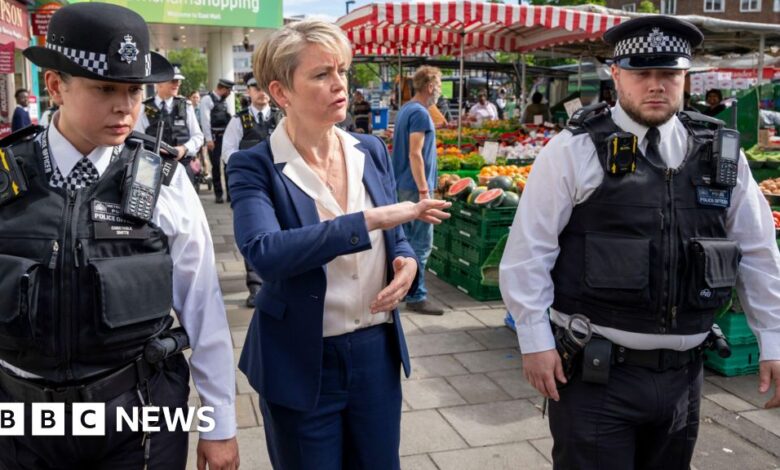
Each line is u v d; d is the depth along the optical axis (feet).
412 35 39.24
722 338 7.40
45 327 5.62
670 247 6.94
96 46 5.48
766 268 7.40
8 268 5.52
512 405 13.07
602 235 7.07
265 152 6.95
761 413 12.68
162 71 6.15
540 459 11.15
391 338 7.27
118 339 5.78
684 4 143.23
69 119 5.73
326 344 6.88
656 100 6.89
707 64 51.80
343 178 7.16
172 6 53.52
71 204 5.74
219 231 29.81
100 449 5.99
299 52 6.47
